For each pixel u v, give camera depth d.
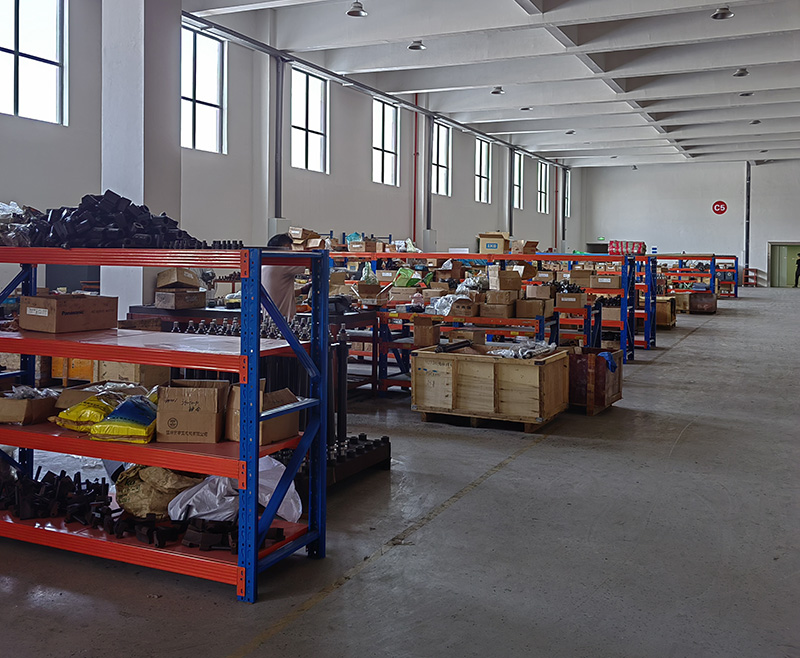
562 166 25.67
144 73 6.05
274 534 2.86
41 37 8.45
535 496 3.82
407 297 7.80
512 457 4.60
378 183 15.46
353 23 11.02
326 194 13.69
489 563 2.94
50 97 8.59
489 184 21.12
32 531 2.97
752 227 25.75
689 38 10.62
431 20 10.45
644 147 22.00
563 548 3.11
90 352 2.86
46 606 2.55
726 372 8.30
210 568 2.64
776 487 4.01
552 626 2.43
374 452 4.17
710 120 17.59
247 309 2.55
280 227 12.03
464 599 2.62
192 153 10.84
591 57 12.10
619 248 15.68
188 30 10.69
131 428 2.80
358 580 2.78
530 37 11.57
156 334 3.20
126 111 6.13
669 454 4.71
